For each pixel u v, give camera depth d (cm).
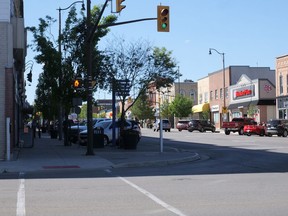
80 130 3459
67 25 2936
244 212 849
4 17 2064
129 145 2706
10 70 2064
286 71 5581
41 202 975
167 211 864
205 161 2088
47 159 2067
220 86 7506
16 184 1292
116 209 889
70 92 2877
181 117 8475
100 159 2058
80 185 1258
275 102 6194
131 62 3108
